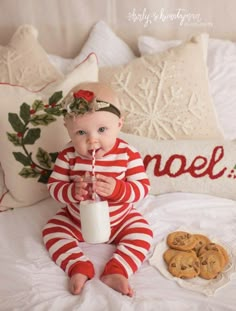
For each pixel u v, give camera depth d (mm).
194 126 1414
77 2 1755
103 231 1037
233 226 1208
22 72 1523
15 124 1315
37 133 1317
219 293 978
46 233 1145
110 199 1107
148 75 1455
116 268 1027
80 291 985
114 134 1104
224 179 1296
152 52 1688
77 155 1155
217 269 1037
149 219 1229
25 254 1085
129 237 1113
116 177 1141
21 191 1312
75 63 1703
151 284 1015
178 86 1438
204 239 1142
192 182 1311
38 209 1306
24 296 963
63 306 947
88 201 1052
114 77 1473
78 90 1120
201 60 1512
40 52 1583
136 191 1135
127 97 1432
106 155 1144
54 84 1418
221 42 1709
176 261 1063
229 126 1529
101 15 1787
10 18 1794
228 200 1320
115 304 926
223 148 1311
